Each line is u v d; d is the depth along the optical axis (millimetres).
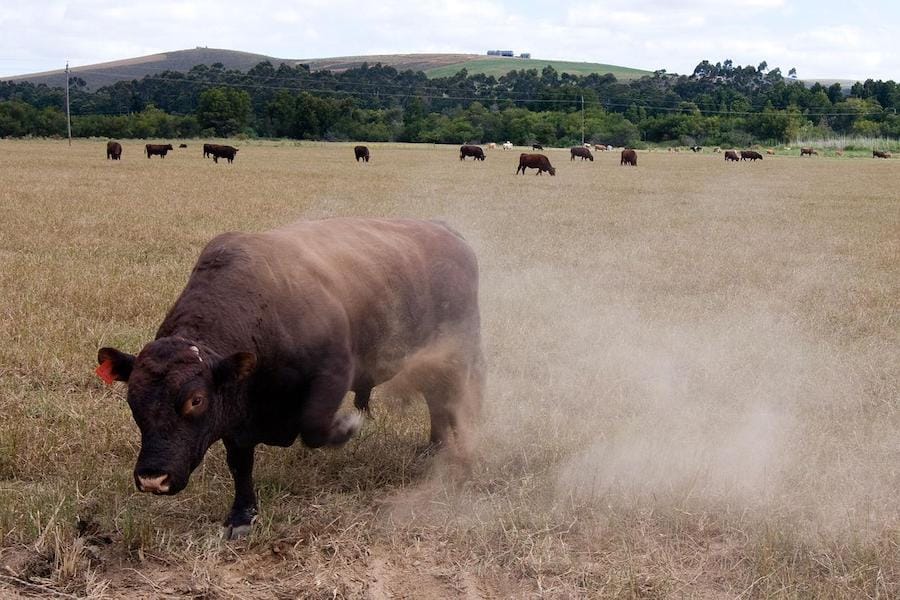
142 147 81500
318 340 5176
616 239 19375
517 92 187625
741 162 76438
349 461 6469
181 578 4879
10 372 8297
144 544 5117
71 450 6434
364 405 6285
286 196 28266
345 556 5102
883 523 5465
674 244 18859
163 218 21094
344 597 4734
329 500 5812
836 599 4656
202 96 133625
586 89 166375
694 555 5188
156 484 4270
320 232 5883
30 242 16469
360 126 134375
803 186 41750
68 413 7043
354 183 35406
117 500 5613
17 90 191750
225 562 5059
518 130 132125
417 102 143125
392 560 5117
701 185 40875
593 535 5395
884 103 185625
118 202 25078
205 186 32375
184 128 128250
